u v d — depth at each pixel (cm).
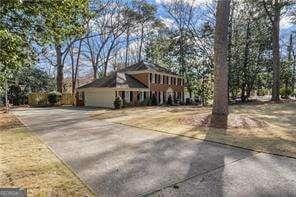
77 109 3562
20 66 1623
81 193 730
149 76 4634
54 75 6712
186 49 5453
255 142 1257
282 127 1681
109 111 3008
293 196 711
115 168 930
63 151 1159
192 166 941
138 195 723
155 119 1978
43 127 1845
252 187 766
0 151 1156
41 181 808
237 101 4819
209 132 1485
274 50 4125
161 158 1037
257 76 5081
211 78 4481
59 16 1680
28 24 1623
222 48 1781
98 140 1373
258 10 4581
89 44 6119
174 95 5291
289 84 6544
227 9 1797
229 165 947
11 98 4875
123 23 5956
